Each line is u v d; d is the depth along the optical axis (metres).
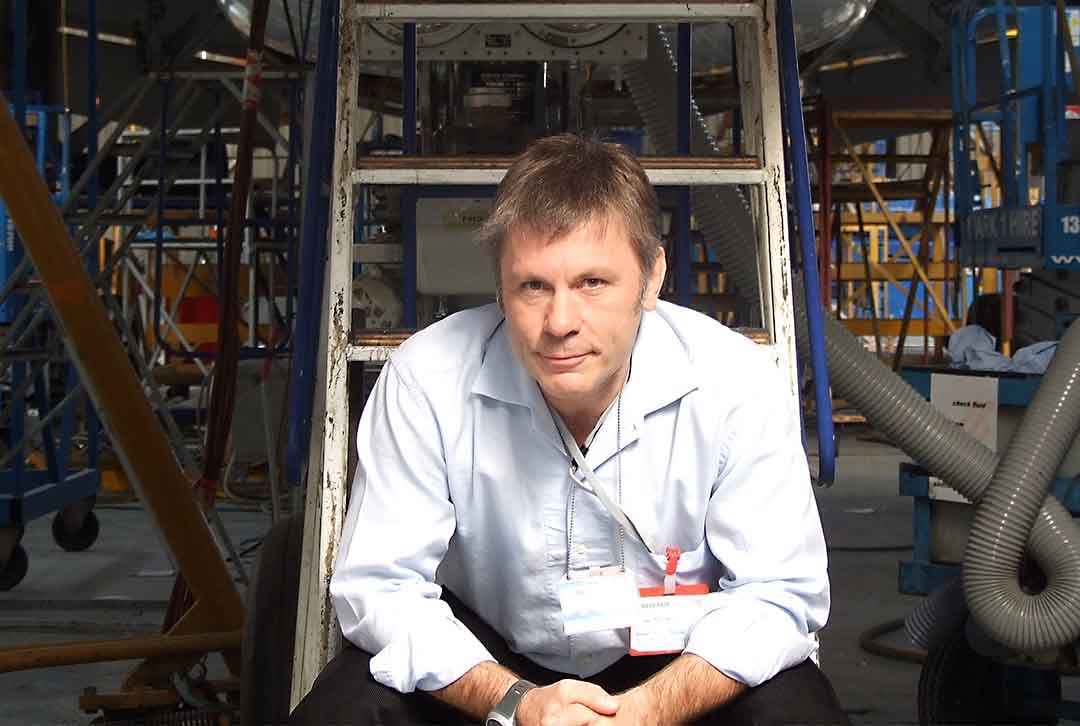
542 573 2.18
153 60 6.72
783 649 2.04
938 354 10.98
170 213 8.87
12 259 5.86
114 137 6.12
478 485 2.14
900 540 5.98
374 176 2.61
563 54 3.45
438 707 2.10
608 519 2.15
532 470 2.13
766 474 2.13
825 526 6.34
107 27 9.52
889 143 12.90
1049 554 2.83
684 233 3.00
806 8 5.51
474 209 3.04
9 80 6.57
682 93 3.18
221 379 3.61
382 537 2.12
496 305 2.22
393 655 2.01
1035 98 6.16
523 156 1.97
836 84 10.79
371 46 3.42
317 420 2.62
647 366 2.11
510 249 1.92
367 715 2.02
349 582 2.12
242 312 9.59
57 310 3.13
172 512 3.29
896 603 4.84
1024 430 2.91
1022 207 5.45
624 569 2.12
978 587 2.83
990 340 3.63
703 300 3.86
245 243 9.03
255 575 2.93
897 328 11.21
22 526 5.05
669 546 2.19
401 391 2.16
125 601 4.86
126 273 9.63
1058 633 2.77
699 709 1.98
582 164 1.92
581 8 2.70
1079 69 5.53
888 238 13.42
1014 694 3.09
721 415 2.11
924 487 3.31
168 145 7.75
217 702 3.27
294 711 2.05
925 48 9.68
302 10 5.47
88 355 3.15
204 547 3.35
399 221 3.68
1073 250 5.13
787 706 2.02
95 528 5.93
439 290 3.07
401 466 2.14
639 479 2.14
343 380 2.52
